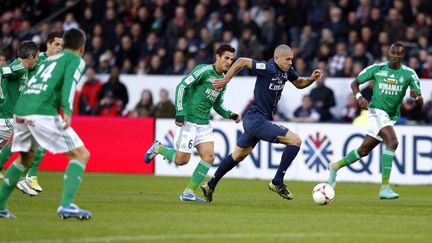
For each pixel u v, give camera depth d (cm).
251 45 7125
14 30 8388
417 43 6975
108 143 6594
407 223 3231
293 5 7525
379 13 7162
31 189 4294
